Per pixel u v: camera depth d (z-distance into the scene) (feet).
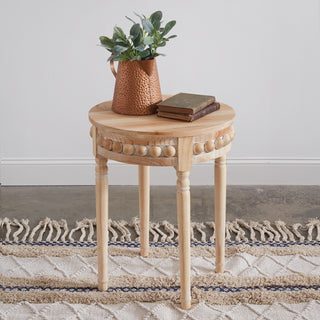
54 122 10.19
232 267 7.14
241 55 9.84
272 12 9.62
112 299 6.39
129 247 7.78
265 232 8.45
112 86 10.04
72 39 9.78
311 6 9.57
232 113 6.21
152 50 6.13
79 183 10.50
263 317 6.06
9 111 10.12
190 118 5.83
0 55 9.82
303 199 9.73
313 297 6.40
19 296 6.43
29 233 8.40
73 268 7.18
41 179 10.46
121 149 5.77
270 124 10.18
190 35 9.75
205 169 10.40
